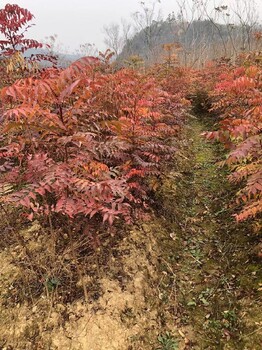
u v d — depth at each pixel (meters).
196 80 10.90
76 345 2.73
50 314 2.88
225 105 6.55
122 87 4.01
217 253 3.98
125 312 3.04
